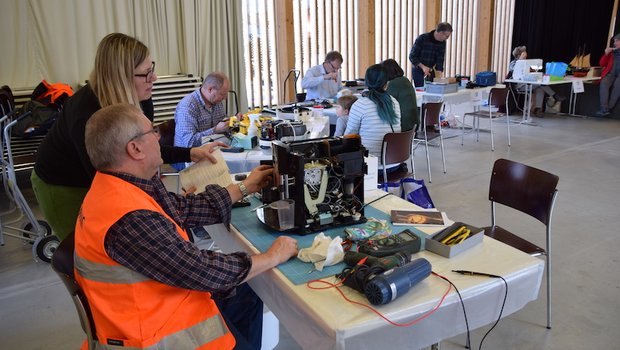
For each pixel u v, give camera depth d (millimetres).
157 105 5105
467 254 1457
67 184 1853
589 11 8445
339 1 6438
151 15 5133
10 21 4438
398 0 7027
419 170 4848
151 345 1205
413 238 1473
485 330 2223
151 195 1298
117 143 1203
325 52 6445
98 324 1226
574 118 7336
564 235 3236
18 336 2271
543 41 8430
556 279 2660
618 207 3730
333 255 1381
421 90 5684
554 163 4961
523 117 7188
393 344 1190
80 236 1211
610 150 5426
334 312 1168
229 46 5613
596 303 2428
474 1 8125
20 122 3803
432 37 6008
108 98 1670
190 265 1189
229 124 3104
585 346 2109
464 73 8312
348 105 3637
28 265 2975
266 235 1606
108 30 4922
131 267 1159
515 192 2299
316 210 1612
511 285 1344
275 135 2795
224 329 1343
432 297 1230
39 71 4656
